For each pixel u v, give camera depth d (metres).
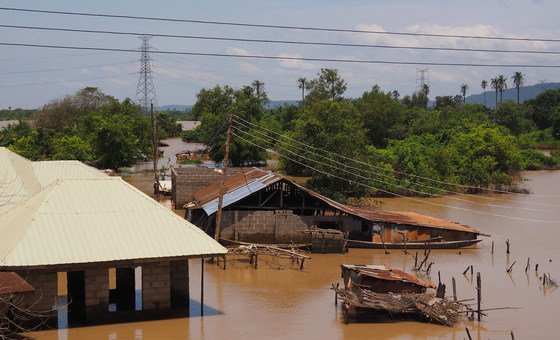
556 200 72.00
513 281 38.84
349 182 68.00
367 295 30.67
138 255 27.66
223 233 45.56
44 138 97.50
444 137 106.12
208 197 51.22
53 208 28.69
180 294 30.97
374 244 47.31
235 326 29.33
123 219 29.19
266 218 46.03
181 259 28.48
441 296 32.47
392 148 93.56
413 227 47.81
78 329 27.89
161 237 28.88
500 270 41.62
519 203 69.75
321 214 52.06
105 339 26.95
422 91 199.75
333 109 75.56
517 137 125.75
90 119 100.75
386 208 65.88
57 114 124.56
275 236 46.12
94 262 26.77
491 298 35.03
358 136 74.12
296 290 36.03
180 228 29.61
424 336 28.69
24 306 27.23
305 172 76.56
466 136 84.88
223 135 92.00
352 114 91.50
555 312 32.59
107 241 27.88
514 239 51.81
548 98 151.62
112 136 88.81
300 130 77.19
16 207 31.62
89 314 28.58
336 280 38.44
